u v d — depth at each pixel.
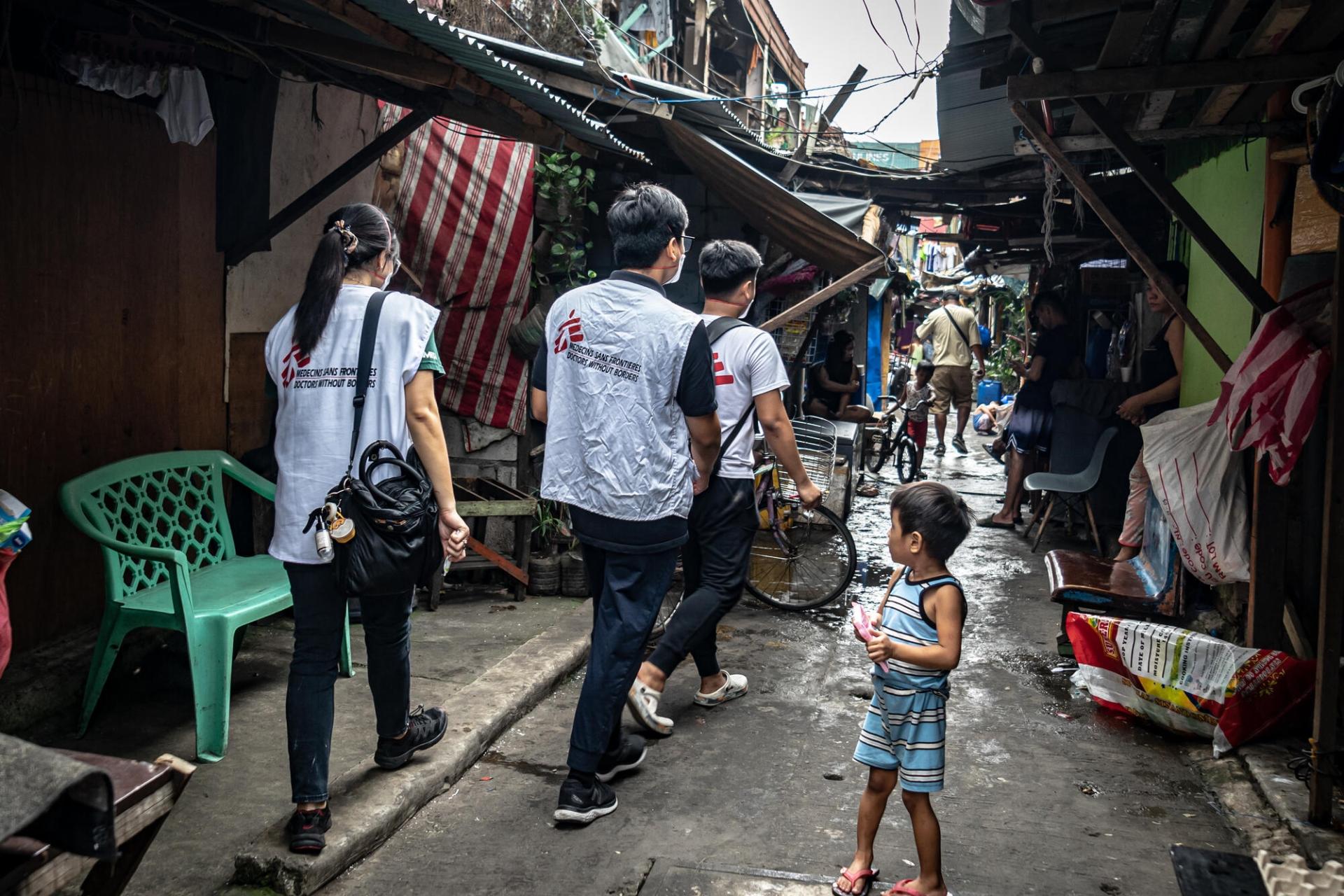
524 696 4.55
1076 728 4.55
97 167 4.41
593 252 8.44
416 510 3.19
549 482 3.60
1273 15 3.36
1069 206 10.27
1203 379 6.25
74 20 4.08
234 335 5.45
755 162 9.01
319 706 3.18
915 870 3.29
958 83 6.55
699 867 3.26
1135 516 6.24
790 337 10.48
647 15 11.08
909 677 2.98
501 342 6.77
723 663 5.41
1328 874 2.95
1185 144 6.96
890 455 12.52
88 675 4.10
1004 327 26.47
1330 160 3.12
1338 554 3.39
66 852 1.67
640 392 3.46
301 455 3.22
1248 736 4.12
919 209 10.59
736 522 4.41
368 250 3.37
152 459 4.46
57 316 4.23
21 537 2.56
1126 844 3.48
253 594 4.15
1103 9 4.04
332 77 4.66
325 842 3.14
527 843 3.42
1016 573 7.68
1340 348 3.33
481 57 3.81
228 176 5.25
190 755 3.90
